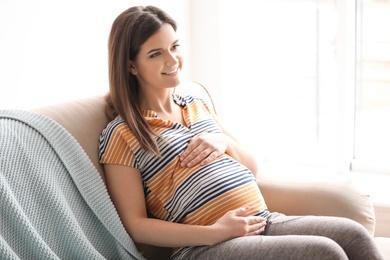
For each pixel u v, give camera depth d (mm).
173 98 2148
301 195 2084
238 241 1783
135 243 1964
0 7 2074
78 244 1687
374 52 3016
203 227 1811
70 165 1762
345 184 2098
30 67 2203
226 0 2980
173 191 1933
